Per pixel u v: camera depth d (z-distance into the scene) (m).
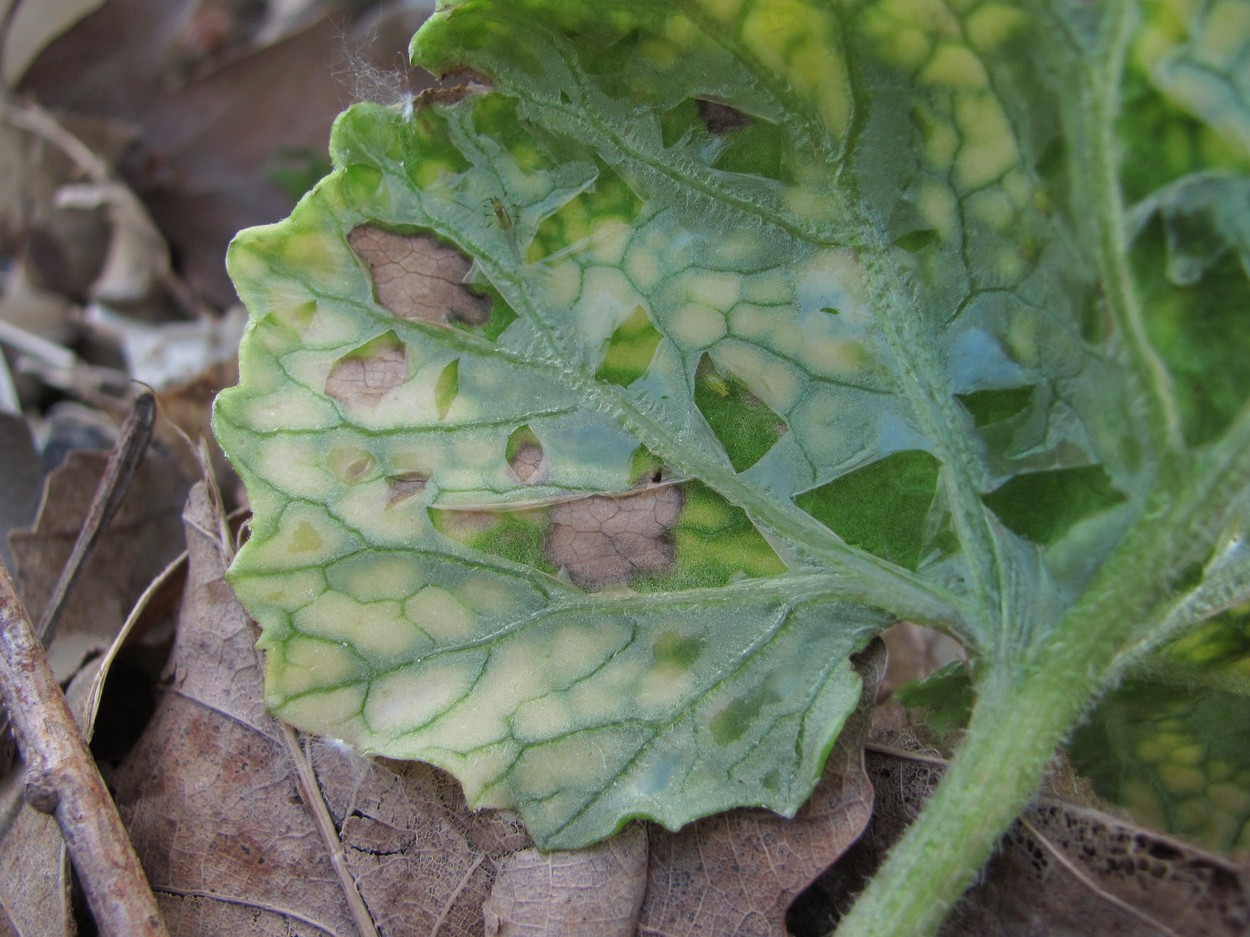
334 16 0.15
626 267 0.10
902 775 0.10
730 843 0.10
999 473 0.10
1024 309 0.09
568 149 0.10
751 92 0.09
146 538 0.12
